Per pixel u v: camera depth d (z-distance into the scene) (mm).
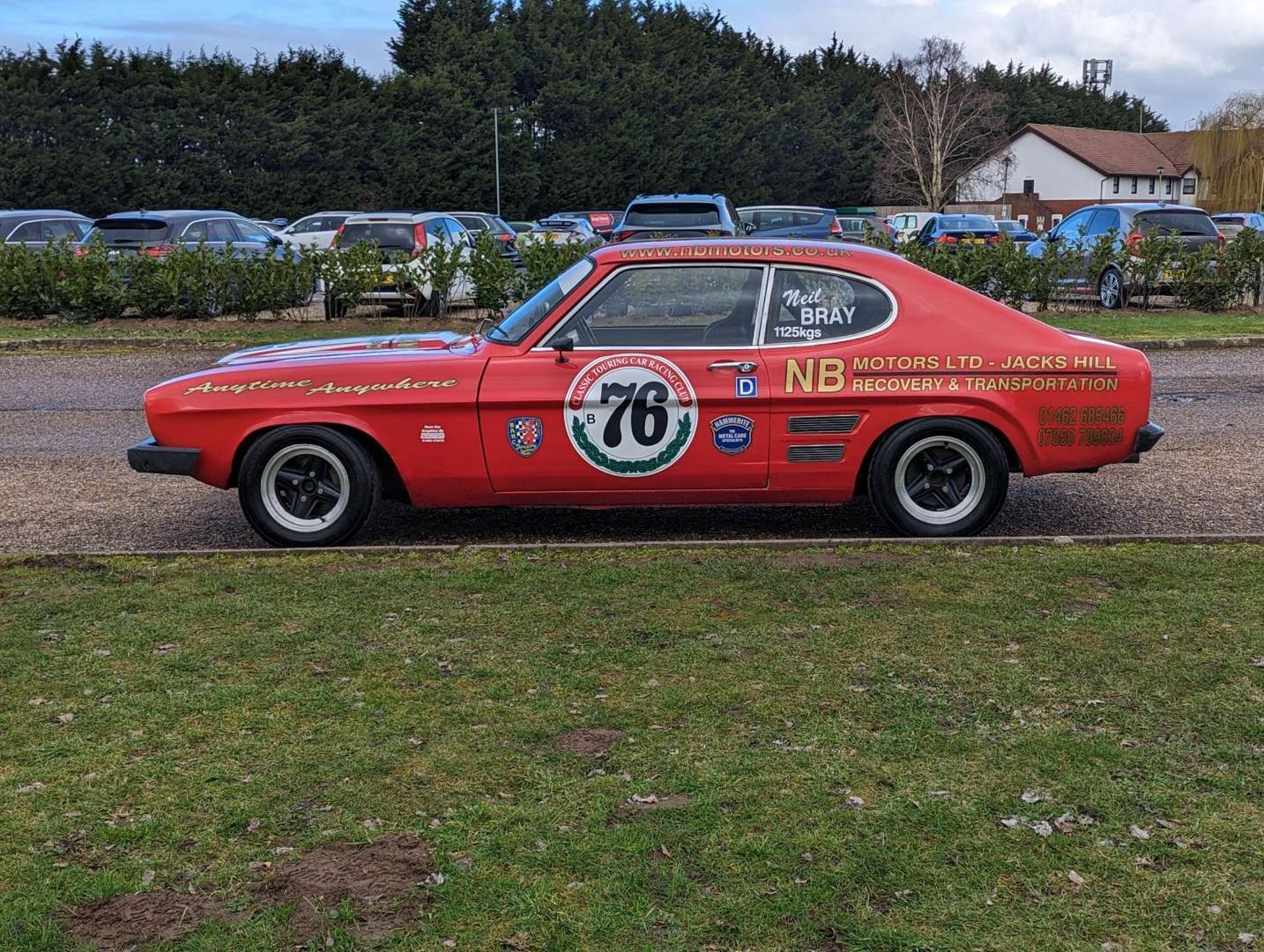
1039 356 6277
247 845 3359
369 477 6355
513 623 5051
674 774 3730
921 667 4543
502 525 7055
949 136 75812
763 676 4473
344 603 5320
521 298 17375
